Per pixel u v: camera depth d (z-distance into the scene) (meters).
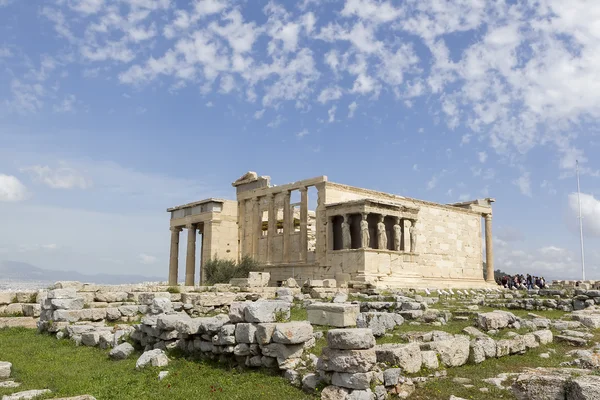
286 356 14.25
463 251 57.28
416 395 12.70
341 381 12.30
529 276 56.53
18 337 22.41
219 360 15.77
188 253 54.59
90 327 21.77
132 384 14.05
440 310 25.64
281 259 48.81
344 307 19.50
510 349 16.92
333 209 44.28
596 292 28.80
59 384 14.10
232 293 30.05
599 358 15.57
